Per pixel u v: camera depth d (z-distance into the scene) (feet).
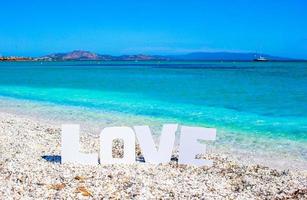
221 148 44.09
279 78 187.42
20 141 42.68
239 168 34.94
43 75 234.38
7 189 25.82
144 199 24.90
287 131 54.19
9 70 334.44
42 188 26.30
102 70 320.50
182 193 26.50
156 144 44.75
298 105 82.79
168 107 79.30
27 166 31.78
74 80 177.78
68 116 66.90
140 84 148.46
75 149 33.40
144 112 71.72
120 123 59.41
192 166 34.42
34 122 58.54
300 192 28.71
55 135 47.29
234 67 391.65
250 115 68.54
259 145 45.75
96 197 24.99
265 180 31.65
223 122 61.05
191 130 34.86
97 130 53.72
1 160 33.68
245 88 128.06
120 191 26.25
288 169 35.83
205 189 27.78
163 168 33.04
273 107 79.77
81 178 28.73
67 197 24.75
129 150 34.22
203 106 81.35
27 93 113.91
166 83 153.58
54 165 32.45
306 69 323.98
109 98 97.66
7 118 62.03
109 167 32.50
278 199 26.96
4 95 108.58
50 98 98.84
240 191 28.32
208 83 153.28
